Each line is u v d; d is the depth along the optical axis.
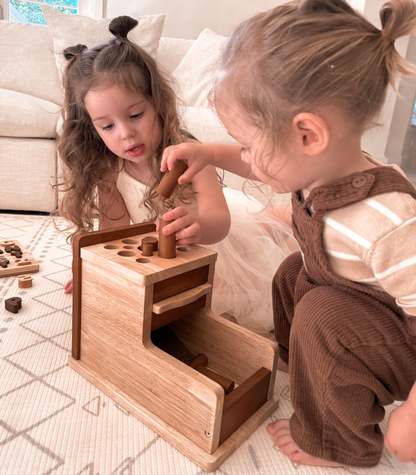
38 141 1.82
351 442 0.64
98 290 0.75
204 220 0.87
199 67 2.05
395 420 0.57
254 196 1.63
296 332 0.67
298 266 0.83
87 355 0.81
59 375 0.80
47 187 1.85
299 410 0.67
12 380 0.77
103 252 0.75
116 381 0.76
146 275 0.65
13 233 1.60
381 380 0.66
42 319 0.99
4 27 2.26
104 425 0.69
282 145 0.55
